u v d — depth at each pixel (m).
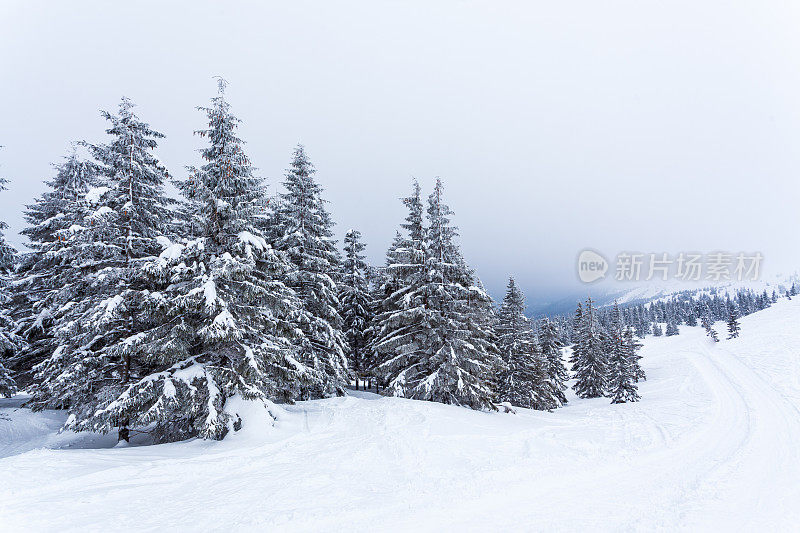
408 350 18.33
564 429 14.62
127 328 13.59
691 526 6.44
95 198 12.91
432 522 6.40
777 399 22.27
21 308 20.83
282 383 15.95
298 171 19.84
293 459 10.11
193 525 6.31
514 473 8.85
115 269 12.70
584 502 7.34
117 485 8.14
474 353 18.44
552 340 40.97
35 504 7.01
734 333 75.81
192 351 13.86
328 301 19.92
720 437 13.31
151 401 12.19
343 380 20.25
